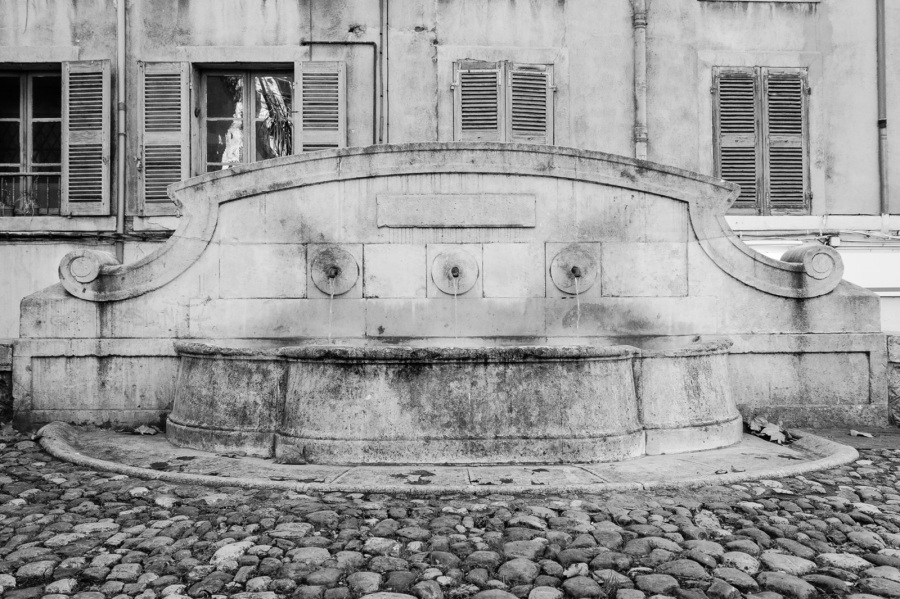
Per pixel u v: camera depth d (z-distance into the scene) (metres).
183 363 6.07
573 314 6.84
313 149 10.33
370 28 10.41
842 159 10.82
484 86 10.44
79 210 10.23
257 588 3.04
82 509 4.14
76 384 6.68
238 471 4.90
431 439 5.05
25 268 10.20
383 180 6.80
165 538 3.63
